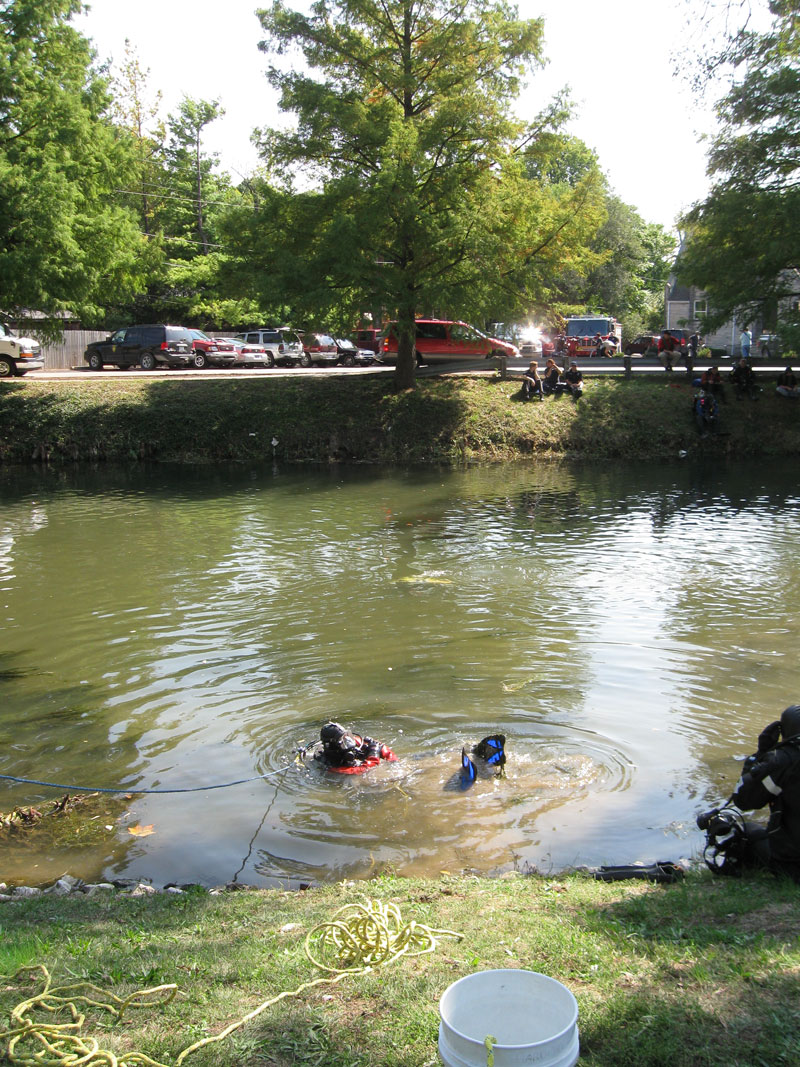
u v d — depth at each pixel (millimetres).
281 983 4062
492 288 28172
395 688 9641
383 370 36750
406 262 29328
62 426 29734
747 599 13008
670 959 4020
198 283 52312
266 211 29125
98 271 30469
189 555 16391
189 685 9961
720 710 8914
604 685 9641
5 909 5496
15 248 28625
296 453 29000
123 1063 3369
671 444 28672
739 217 27953
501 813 6930
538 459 28125
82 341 45688
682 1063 3174
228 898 5602
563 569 14922
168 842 6734
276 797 7355
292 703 9305
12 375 35250
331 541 17359
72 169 30047
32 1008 3883
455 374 33594
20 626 12352
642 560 15477
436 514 20000
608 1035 3387
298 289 27594
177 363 39531
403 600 13195
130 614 12789
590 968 3990
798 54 25688
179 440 29516
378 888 5582
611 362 33562
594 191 29266
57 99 29344
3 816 7168
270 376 33938
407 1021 3584
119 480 25750
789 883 5051
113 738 8656
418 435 28922
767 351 37906
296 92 27703
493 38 27625
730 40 17094
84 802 7410
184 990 4031
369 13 27703
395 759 7906
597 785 7371
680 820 6754
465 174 28344
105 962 4387
